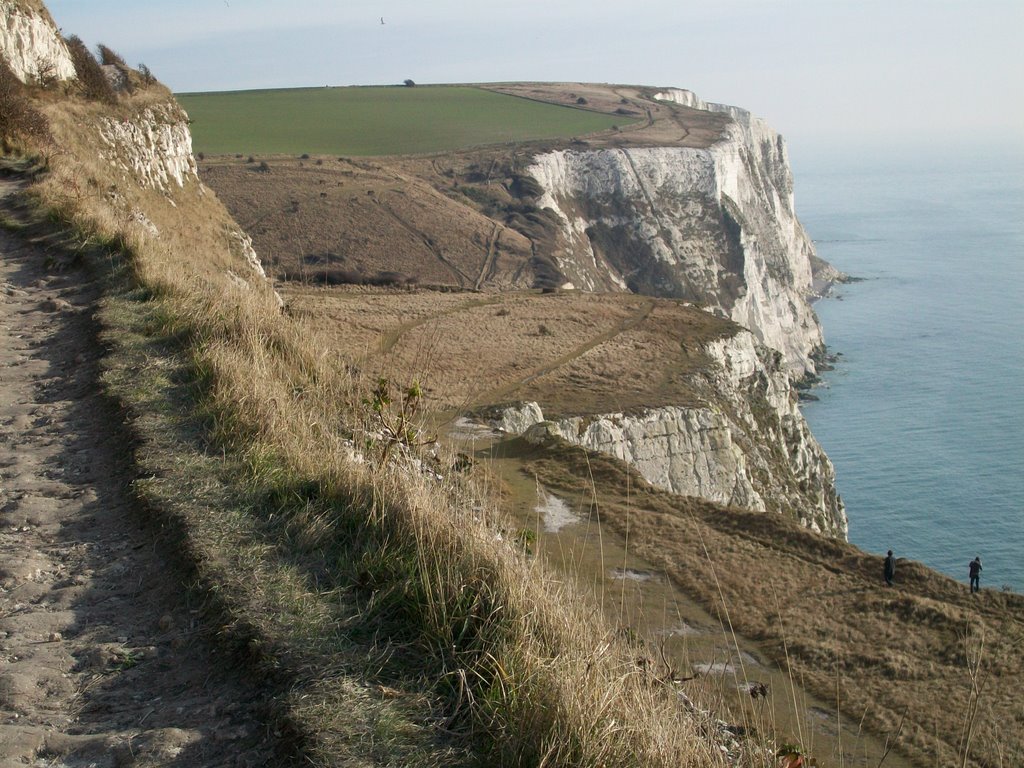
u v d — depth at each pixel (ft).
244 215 374.43
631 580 72.38
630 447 159.94
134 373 33.71
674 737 16.44
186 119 167.02
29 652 18.60
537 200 451.94
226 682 17.54
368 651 17.94
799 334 486.79
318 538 21.95
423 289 282.56
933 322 542.98
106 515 24.30
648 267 468.75
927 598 78.02
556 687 16.29
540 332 214.28
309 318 51.21
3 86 89.76
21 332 40.42
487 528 23.17
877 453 307.37
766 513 96.32
